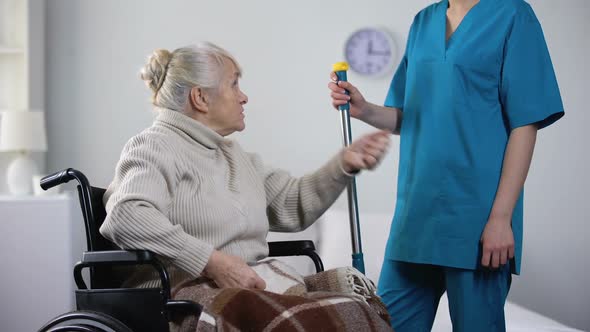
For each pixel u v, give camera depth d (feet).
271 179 5.71
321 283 5.01
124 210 4.55
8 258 10.16
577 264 11.04
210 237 4.91
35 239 10.19
